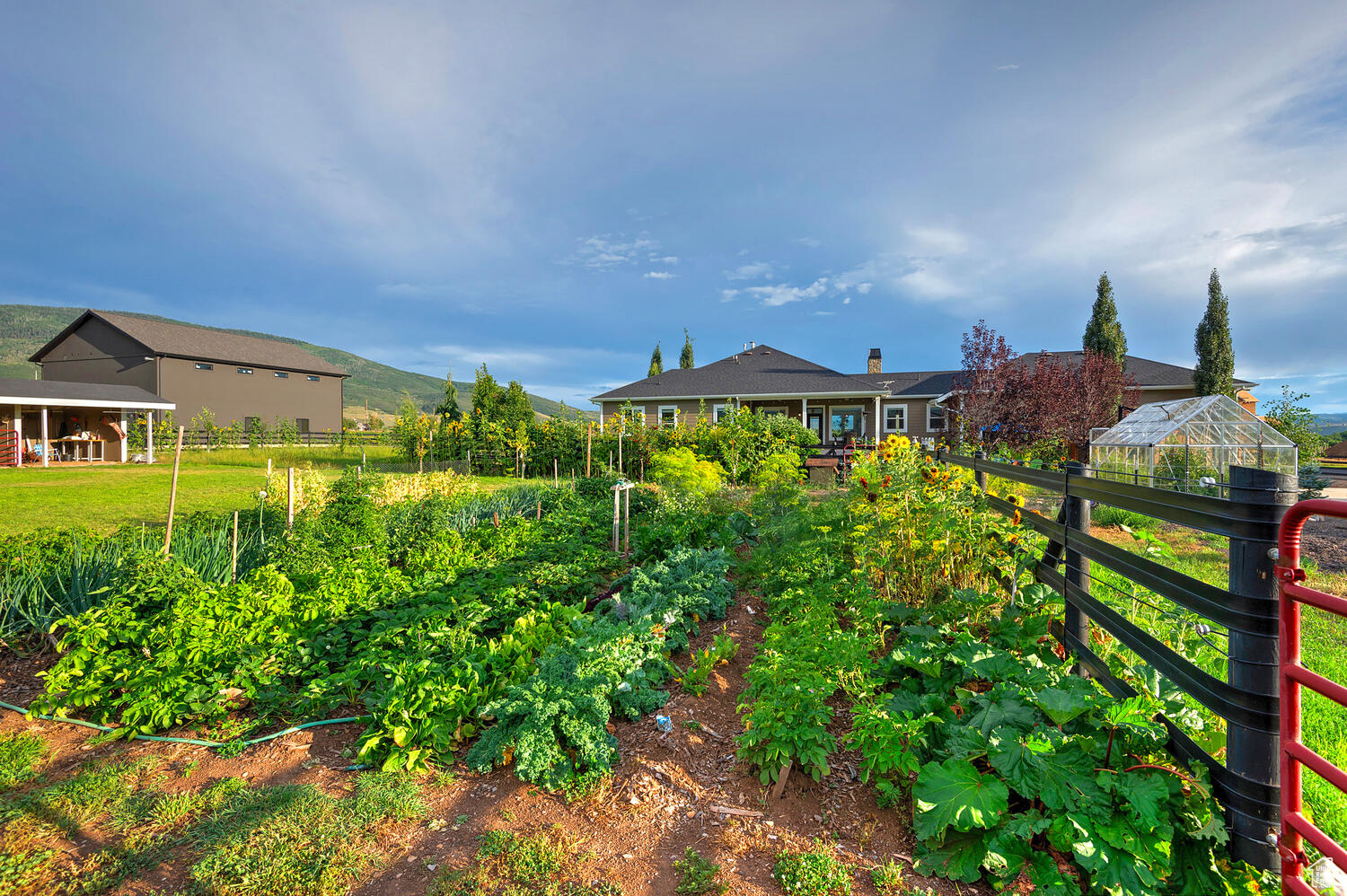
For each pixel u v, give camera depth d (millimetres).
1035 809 2469
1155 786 2246
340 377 41656
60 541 6191
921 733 2908
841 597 4863
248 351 36688
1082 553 3469
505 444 19406
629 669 3693
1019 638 3742
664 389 24812
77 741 3559
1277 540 2037
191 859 2572
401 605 5195
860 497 5754
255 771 3219
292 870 2480
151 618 4391
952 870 2398
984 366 17406
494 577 5855
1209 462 11812
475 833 2730
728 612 5582
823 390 22547
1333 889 2195
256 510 9555
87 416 27031
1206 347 28016
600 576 6312
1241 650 2137
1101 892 2234
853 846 2613
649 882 2439
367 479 9711
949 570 4844
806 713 3025
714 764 3191
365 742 3299
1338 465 21094
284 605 4637
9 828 2771
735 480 16188
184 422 32281
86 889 2400
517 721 3260
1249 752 2139
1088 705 2627
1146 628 3904
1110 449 14023
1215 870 2176
